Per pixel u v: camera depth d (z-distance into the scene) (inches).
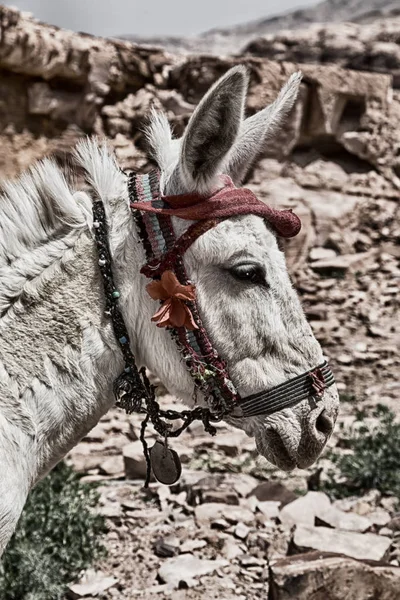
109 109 432.8
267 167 483.2
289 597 150.3
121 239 95.0
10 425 89.3
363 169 521.7
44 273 93.0
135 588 178.9
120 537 203.3
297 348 97.0
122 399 95.6
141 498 230.7
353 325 427.8
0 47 394.9
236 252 93.7
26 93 418.3
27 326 91.5
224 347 95.0
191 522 210.4
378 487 240.4
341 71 499.2
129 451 255.9
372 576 152.6
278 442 97.3
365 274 476.1
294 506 213.5
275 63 469.4
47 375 91.3
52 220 95.5
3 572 170.2
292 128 486.0
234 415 98.7
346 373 380.2
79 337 92.7
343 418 316.2
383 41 705.0
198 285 94.2
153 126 103.5
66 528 191.6
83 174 105.7
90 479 250.4
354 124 516.7
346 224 490.9
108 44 433.1
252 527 207.9
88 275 93.9
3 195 97.2
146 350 97.9
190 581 177.9
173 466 101.2
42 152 422.9
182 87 456.8
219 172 93.3
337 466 248.7
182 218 93.0
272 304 95.5
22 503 90.3
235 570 186.1
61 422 92.5
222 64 453.4
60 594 172.9
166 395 319.6
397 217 510.3
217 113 89.7
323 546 179.9
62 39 416.5
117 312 94.0
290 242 469.7
